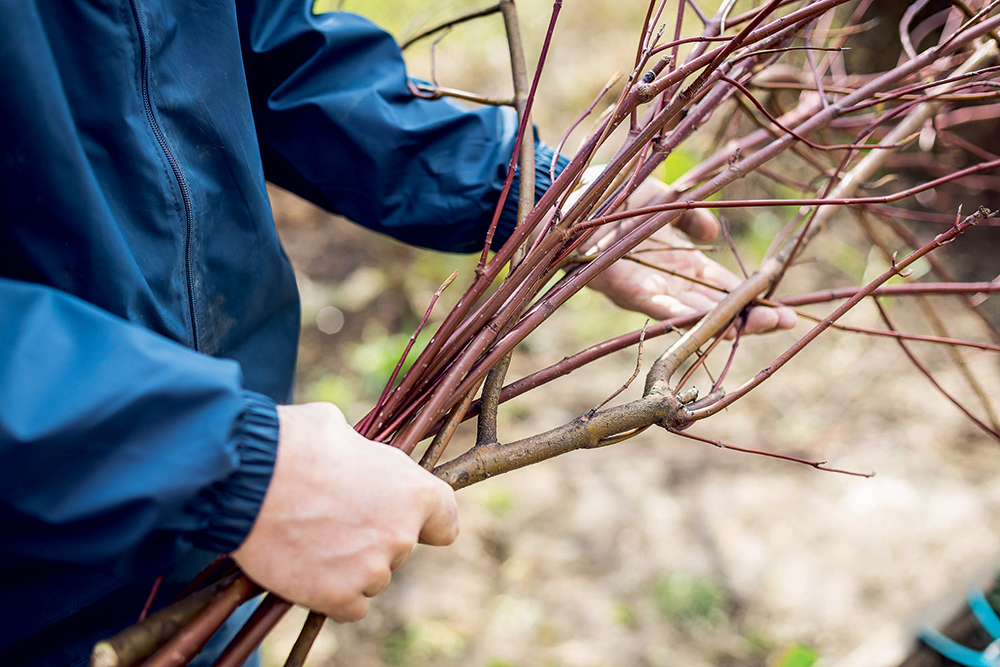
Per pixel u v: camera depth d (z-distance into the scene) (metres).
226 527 0.51
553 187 0.70
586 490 2.20
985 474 2.14
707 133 2.39
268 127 0.92
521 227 0.70
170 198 0.68
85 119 0.62
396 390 0.70
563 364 0.74
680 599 1.91
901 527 2.03
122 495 0.47
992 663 0.98
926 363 2.46
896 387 2.41
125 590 0.77
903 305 2.57
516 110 0.90
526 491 2.20
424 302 2.73
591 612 1.90
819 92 0.83
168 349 0.49
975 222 0.65
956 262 2.58
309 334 2.69
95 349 0.47
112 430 0.46
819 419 2.36
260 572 0.52
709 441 0.69
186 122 0.70
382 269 2.86
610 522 2.11
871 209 1.02
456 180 0.93
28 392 0.45
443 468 0.65
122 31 0.61
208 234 0.75
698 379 2.47
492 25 3.52
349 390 2.48
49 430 0.44
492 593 1.94
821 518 2.09
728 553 2.02
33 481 0.45
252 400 0.51
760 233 2.71
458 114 0.95
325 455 0.51
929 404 2.35
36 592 0.67
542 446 0.66
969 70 0.85
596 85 3.22
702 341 0.75
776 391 2.45
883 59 2.37
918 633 1.06
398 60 0.97
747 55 0.72
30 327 0.47
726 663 1.79
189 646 0.53
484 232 0.96
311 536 0.51
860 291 0.69
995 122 2.30
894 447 2.25
